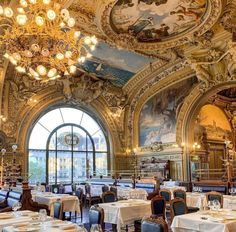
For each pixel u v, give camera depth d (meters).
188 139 16.00
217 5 10.15
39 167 16.48
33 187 13.22
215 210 5.97
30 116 15.98
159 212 7.09
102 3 9.77
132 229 8.25
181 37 12.46
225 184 10.48
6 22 9.61
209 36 12.69
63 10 7.43
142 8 10.53
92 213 5.29
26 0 7.55
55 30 7.52
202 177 16.44
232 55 13.02
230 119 20.56
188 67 15.82
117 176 16.72
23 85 15.54
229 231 4.82
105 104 18.31
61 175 17.16
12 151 15.20
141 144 18.27
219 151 18.81
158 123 17.39
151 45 12.91
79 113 18.28
